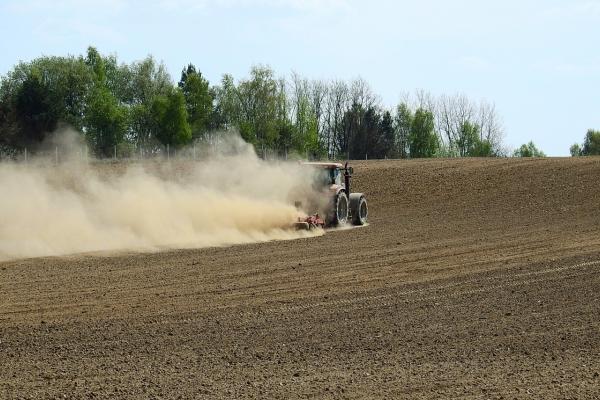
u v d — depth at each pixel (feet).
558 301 76.13
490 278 90.68
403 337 61.77
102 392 46.91
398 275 93.91
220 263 105.19
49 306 74.74
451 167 283.38
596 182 234.79
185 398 45.60
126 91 532.32
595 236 135.64
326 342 60.23
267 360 54.90
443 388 47.65
